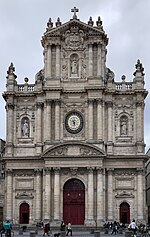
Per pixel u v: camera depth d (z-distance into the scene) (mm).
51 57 81750
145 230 61875
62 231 60438
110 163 78312
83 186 78062
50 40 81875
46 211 76375
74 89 80500
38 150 79500
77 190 78062
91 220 75625
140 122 79625
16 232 71500
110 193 77625
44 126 80000
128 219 77250
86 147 77500
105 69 82438
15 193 79000
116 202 77875
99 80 80000
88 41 81500
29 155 80062
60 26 81938
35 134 80750
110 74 82625
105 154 76938
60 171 77625
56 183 76938
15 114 81625
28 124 81375
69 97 80688
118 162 78250
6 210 78312
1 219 86875
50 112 79750
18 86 82562
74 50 82000
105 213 77250
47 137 78875
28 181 79250
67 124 80125
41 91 80688
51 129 79438
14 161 79375
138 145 78875
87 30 82062
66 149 77750
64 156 77188
